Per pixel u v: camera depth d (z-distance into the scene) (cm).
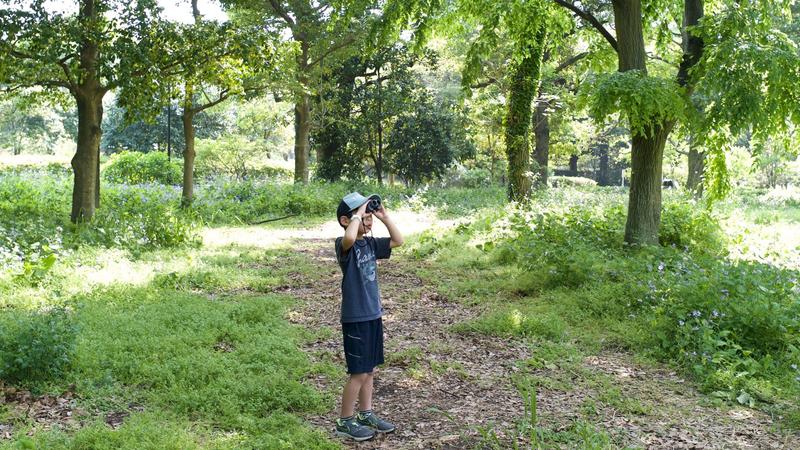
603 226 1262
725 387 585
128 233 1225
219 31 1491
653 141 1138
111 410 499
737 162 2181
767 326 663
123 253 1116
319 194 2292
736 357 624
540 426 497
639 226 1156
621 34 1136
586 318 795
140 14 1352
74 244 1157
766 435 493
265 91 2081
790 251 1201
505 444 466
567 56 2828
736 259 1078
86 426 462
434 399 557
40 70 1391
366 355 467
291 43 1638
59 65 1392
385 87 2991
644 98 965
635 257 1055
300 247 1383
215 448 433
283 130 4656
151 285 902
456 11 1362
